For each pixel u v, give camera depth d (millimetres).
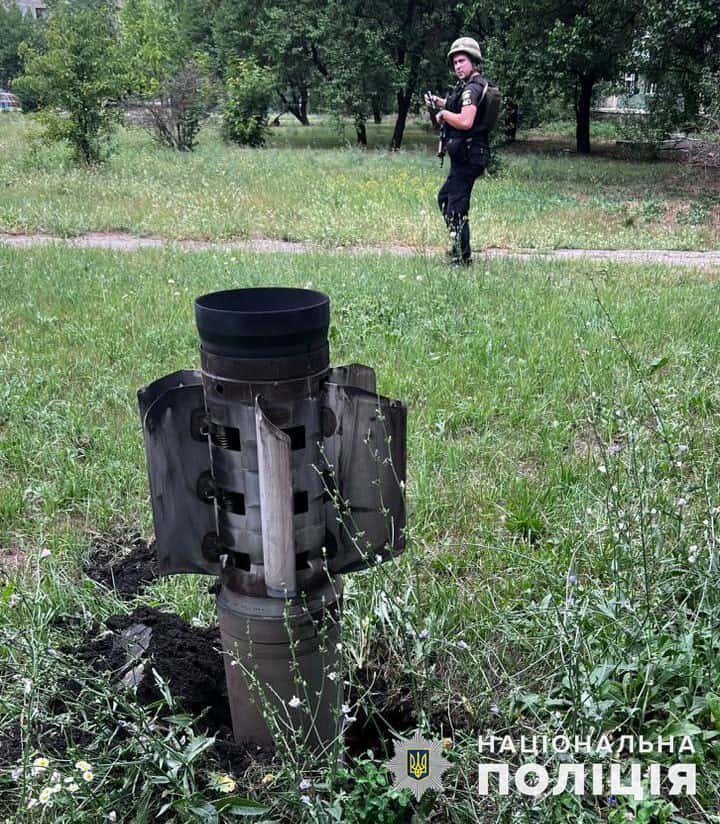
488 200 16484
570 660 2453
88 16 20922
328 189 17031
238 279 8555
